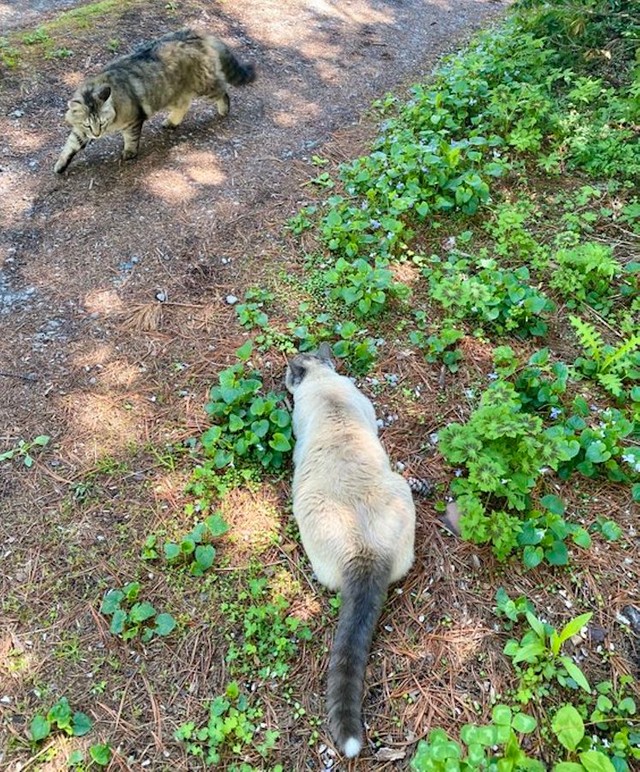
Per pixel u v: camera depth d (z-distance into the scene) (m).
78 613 0.93
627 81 1.97
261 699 0.86
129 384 1.24
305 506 0.96
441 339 1.30
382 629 0.92
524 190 1.73
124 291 1.42
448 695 0.86
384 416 1.21
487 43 2.27
